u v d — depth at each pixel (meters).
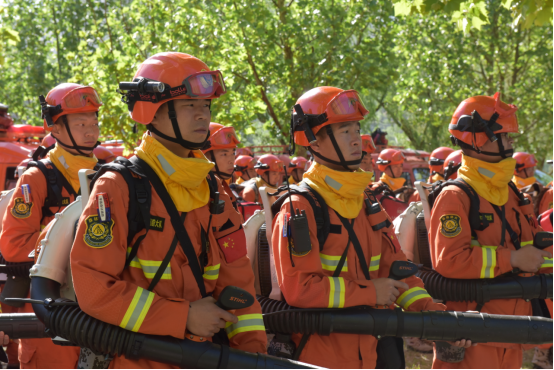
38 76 17.06
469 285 3.23
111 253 1.85
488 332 2.64
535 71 17.11
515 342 2.70
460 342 2.66
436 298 3.36
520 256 3.22
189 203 1.99
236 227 2.20
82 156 3.86
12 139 8.77
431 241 3.39
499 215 3.39
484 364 3.28
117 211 1.87
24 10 16.89
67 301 2.03
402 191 7.16
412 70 16.88
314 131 2.72
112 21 9.66
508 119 3.40
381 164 8.51
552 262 3.69
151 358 1.88
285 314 2.59
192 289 1.98
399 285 2.58
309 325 2.52
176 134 1.98
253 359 1.98
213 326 1.90
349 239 2.65
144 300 1.83
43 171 3.75
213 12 9.05
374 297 2.53
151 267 1.91
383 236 2.82
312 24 9.72
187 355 1.89
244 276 2.17
